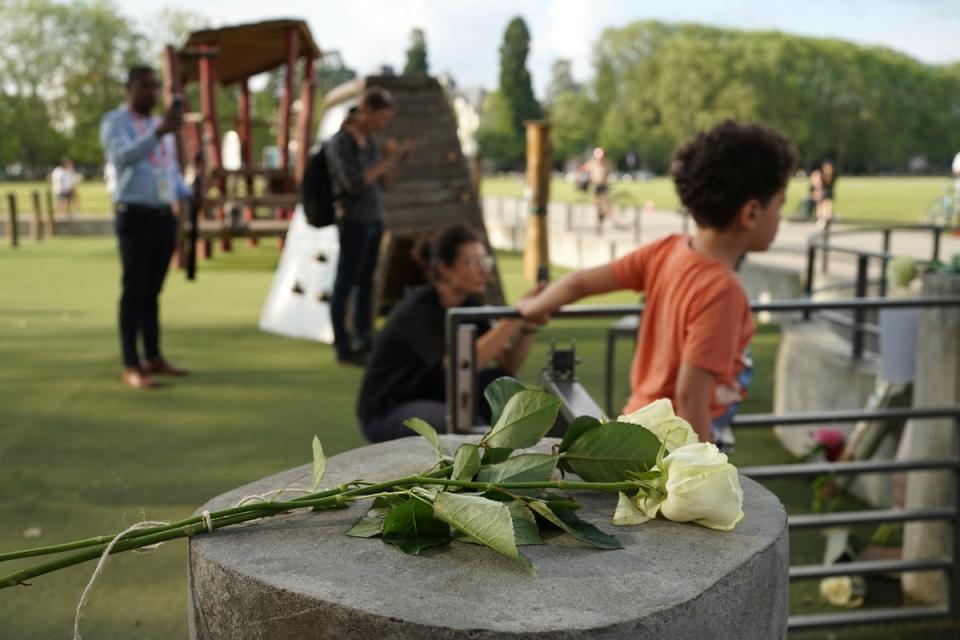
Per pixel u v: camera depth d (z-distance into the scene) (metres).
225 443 4.73
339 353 6.67
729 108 90.62
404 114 8.45
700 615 0.94
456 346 2.34
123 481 4.10
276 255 16.19
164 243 5.82
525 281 12.23
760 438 5.01
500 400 1.24
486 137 90.75
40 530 3.48
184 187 5.82
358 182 6.16
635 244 12.30
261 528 1.12
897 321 3.38
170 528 1.09
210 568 1.03
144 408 5.44
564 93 106.69
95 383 6.08
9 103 80.81
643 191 51.78
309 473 1.31
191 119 12.82
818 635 2.88
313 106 14.02
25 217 23.23
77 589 2.97
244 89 16.09
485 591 0.94
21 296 10.71
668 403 1.24
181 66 13.71
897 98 95.75
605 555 1.04
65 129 82.94
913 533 3.08
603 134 98.25
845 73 92.62
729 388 1.93
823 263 8.20
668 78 93.06
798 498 4.09
